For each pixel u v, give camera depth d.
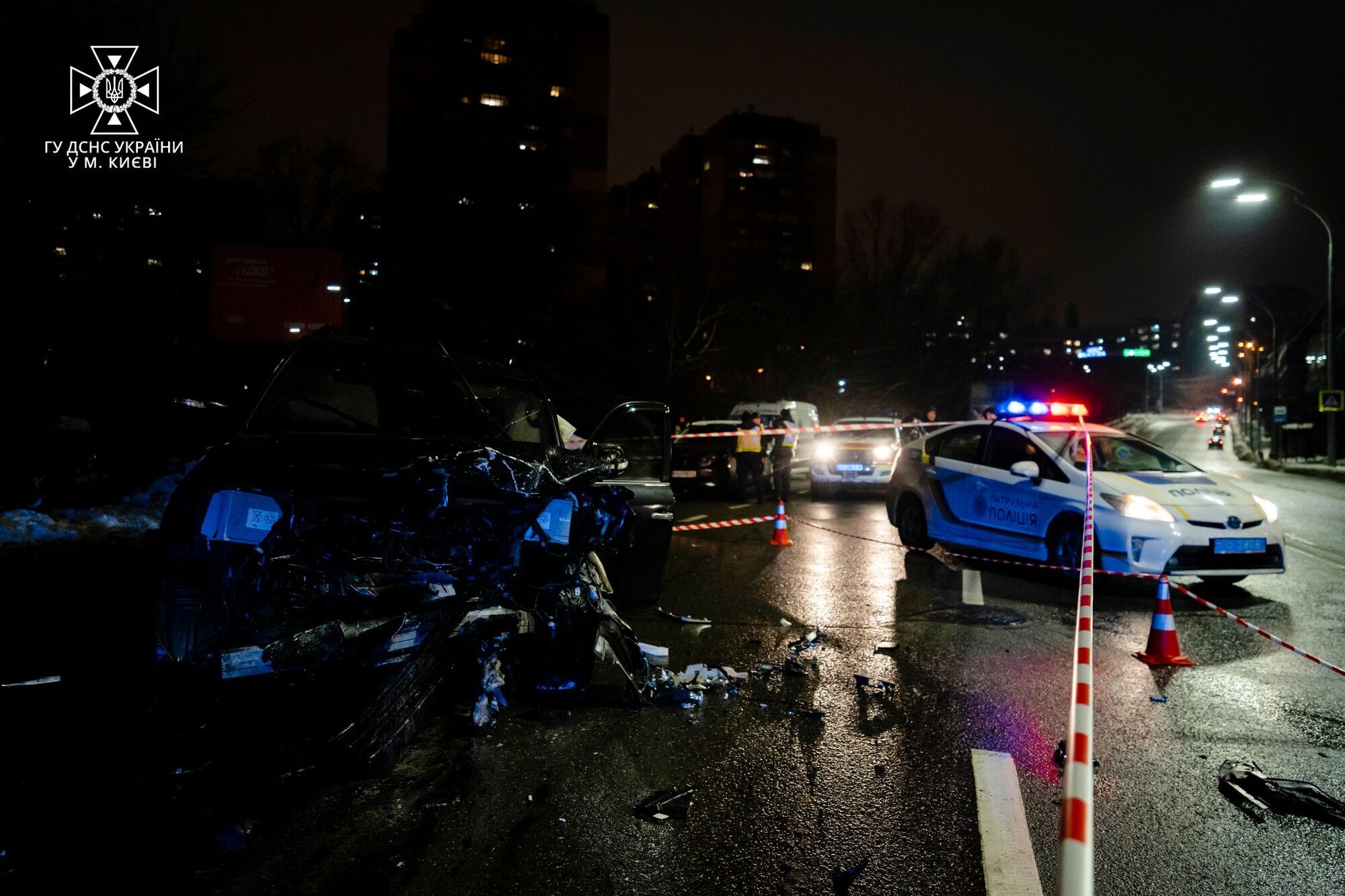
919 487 10.44
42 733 4.04
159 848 3.07
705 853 3.23
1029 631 6.71
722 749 4.25
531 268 26.94
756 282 47.69
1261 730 4.64
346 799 3.58
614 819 3.48
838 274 56.56
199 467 4.23
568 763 4.03
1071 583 8.66
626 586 6.82
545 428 6.09
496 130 92.25
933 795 3.77
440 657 4.28
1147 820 3.59
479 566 4.42
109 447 11.38
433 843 3.24
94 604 6.56
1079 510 8.26
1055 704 5.01
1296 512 17.17
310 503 4.02
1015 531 9.02
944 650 6.14
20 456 9.95
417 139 93.88
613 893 2.94
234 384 16.77
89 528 9.55
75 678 4.82
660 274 37.44
